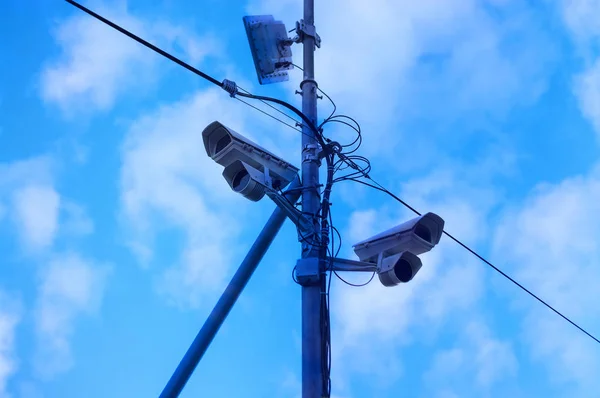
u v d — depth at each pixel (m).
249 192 5.67
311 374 5.31
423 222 5.79
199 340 6.34
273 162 5.89
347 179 6.56
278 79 7.19
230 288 6.32
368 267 5.80
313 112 6.53
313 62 6.89
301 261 5.65
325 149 6.16
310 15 7.19
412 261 5.83
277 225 6.15
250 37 7.04
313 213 5.86
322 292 5.58
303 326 5.51
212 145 5.82
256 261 6.26
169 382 6.40
